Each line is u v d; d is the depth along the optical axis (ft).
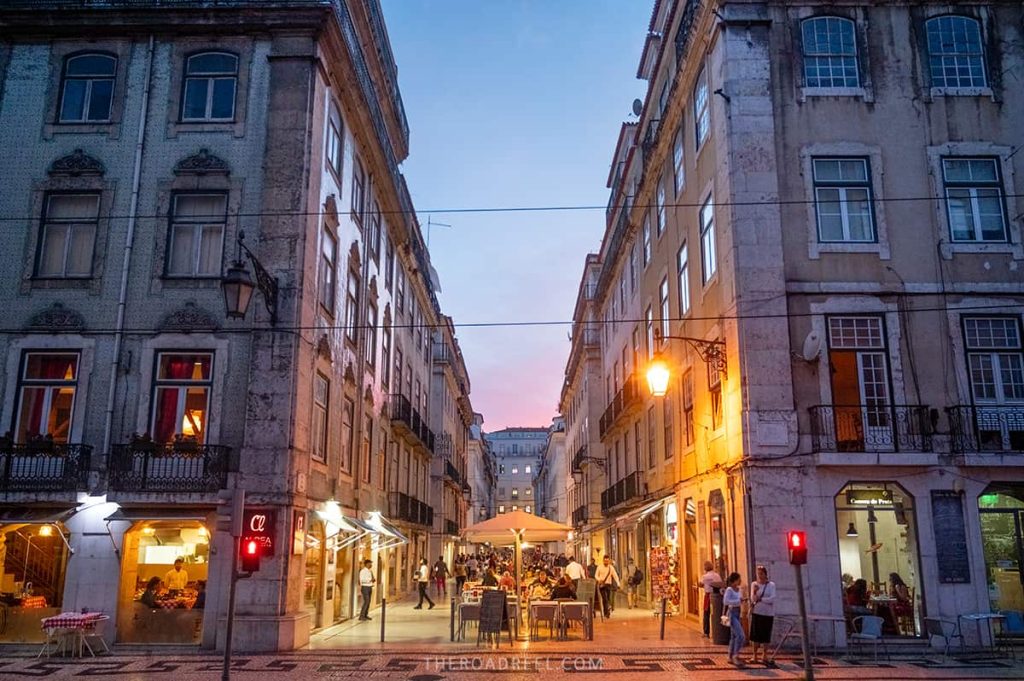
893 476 43.27
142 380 46.62
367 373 68.13
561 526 57.11
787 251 46.29
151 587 44.55
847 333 45.55
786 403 44.06
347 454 60.29
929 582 42.22
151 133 50.03
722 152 48.52
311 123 49.60
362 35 65.62
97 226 48.80
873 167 47.44
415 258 95.71
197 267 48.34
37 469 45.19
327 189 53.52
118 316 47.37
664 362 47.83
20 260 48.39
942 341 45.47
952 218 47.37
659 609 61.41
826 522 42.73
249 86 50.47
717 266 49.39
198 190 49.06
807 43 49.19
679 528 59.52
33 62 51.24
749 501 43.14
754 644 38.17
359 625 57.36
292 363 46.32
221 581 43.83
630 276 87.92
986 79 48.98
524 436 390.42
